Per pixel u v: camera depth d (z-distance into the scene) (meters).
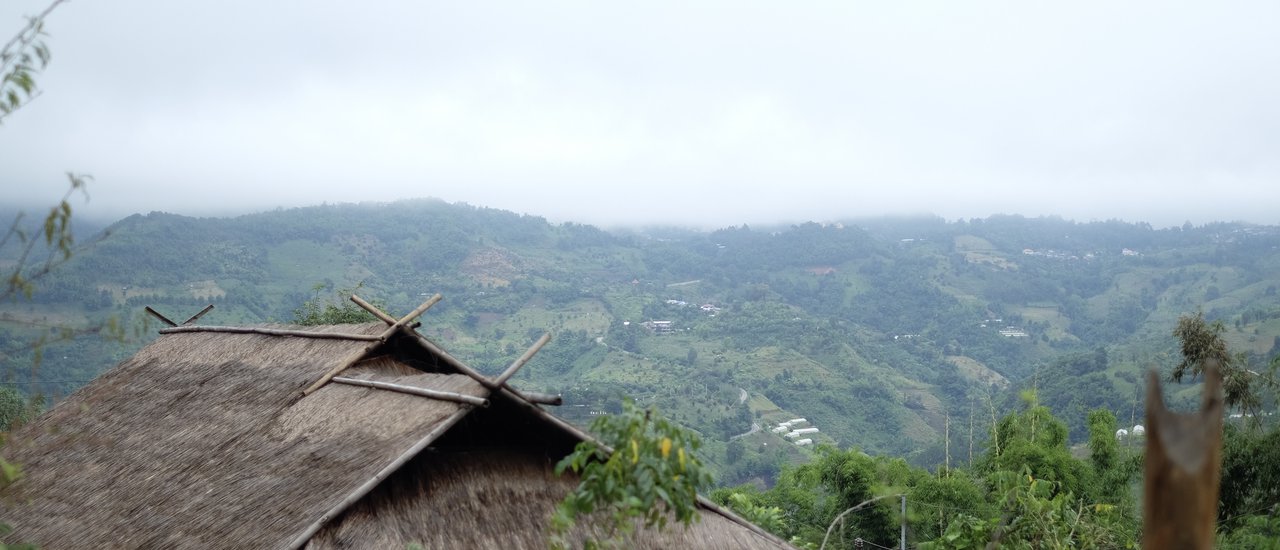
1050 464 18.48
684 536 8.45
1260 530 14.88
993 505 16.89
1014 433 20.12
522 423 8.41
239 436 8.97
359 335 10.06
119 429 10.17
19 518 8.95
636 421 4.71
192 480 8.51
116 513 8.42
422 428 7.72
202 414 9.78
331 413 8.66
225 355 11.12
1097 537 11.59
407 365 9.94
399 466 7.31
